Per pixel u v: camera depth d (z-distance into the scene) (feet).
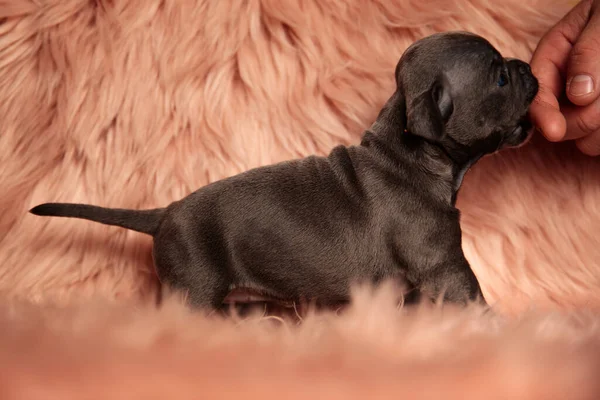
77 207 1.98
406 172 2.02
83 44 2.10
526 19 2.23
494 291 2.19
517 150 2.23
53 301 1.88
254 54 2.15
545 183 2.23
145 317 1.66
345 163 2.05
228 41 2.13
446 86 1.98
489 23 2.22
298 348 1.57
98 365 1.48
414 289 2.05
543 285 2.20
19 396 1.46
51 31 2.10
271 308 2.10
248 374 1.49
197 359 1.51
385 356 1.55
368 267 2.01
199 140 2.14
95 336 1.57
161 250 1.96
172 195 2.12
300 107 2.17
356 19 2.18
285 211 1.99
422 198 2.02
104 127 2.11
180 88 2.12
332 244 2.00
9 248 2.09
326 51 2.17
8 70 2.10
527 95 2.03
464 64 1.99
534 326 1.70
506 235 2.22
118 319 1.65
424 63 2.00
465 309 1.83
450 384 1.49
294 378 1.49
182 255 1.95
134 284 2.09
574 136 2.08
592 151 2.11
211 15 2.12
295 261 1.99
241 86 2.15
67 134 2.10
